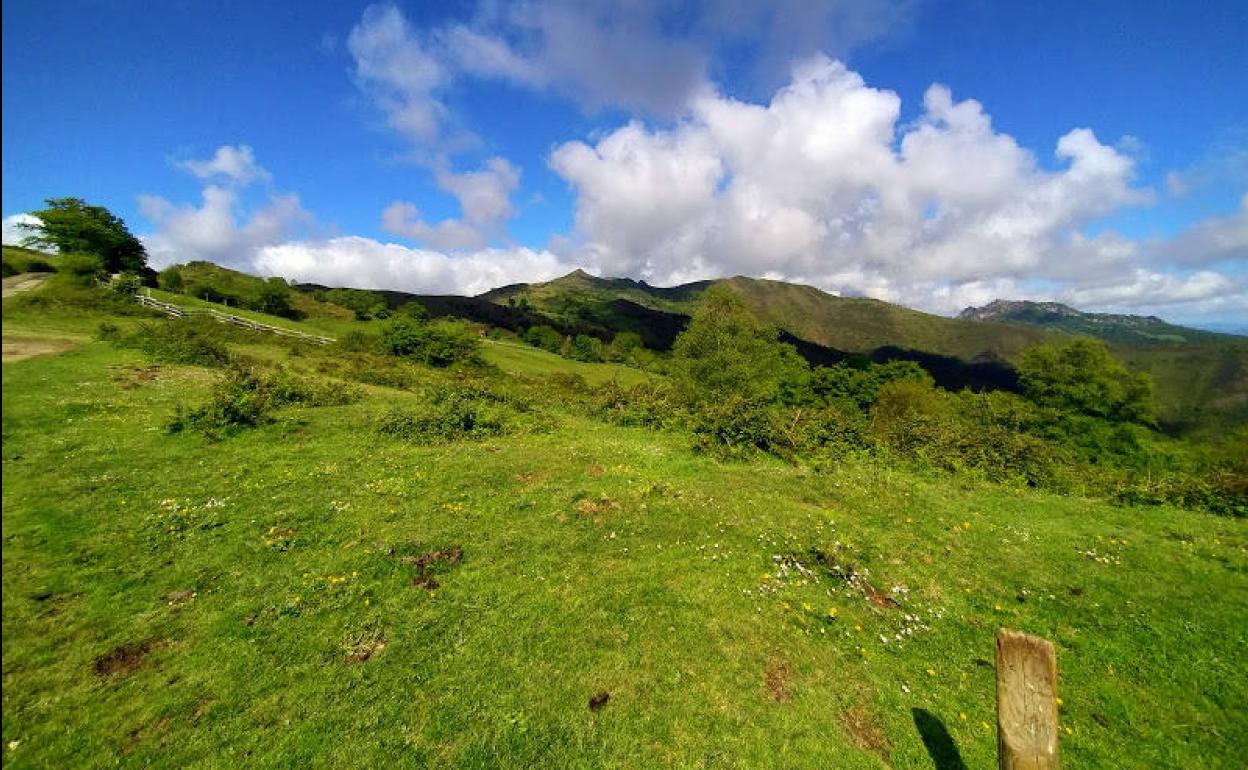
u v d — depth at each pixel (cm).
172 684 715
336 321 9094
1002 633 534
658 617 950
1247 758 780
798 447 2352
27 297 3966
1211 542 1524
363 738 657
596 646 862
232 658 769
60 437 1608
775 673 846
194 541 1079
